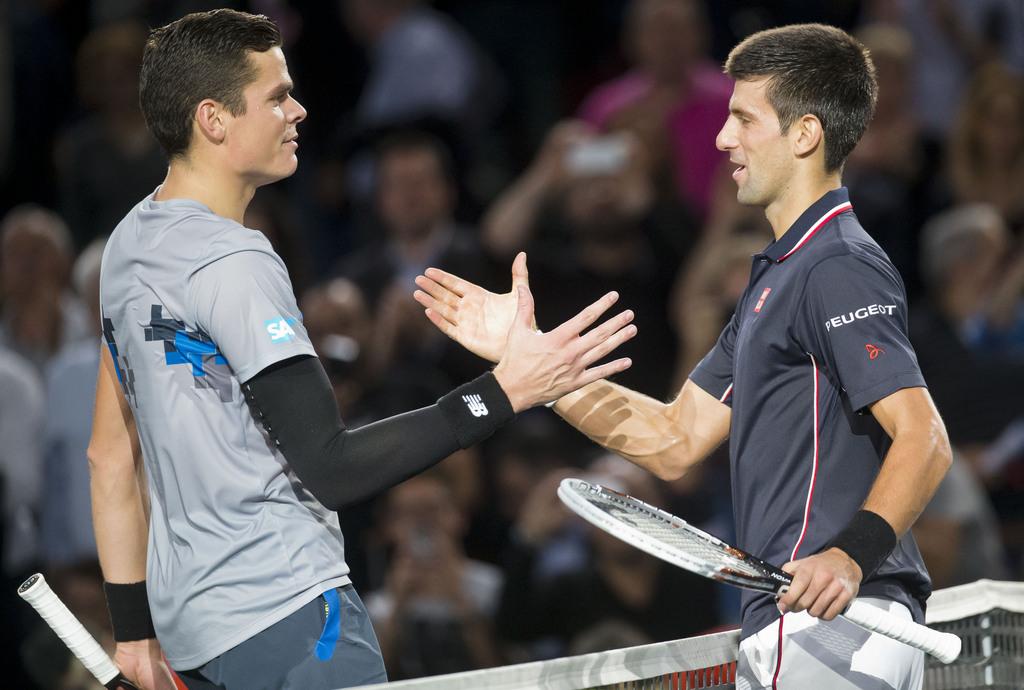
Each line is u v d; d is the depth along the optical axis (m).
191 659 10.04
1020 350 24.80
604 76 32.69
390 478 9.73
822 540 10.27
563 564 20.27
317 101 31.39
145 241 10.09
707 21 30.92
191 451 9.87
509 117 31.91
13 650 22.09
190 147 10.31
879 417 9.97
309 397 9.71
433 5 32.53
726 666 11.00
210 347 9.90
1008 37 30.72
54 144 31.75
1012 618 12.40
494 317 11.30
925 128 30.31
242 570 9.87
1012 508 22.84
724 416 11.77
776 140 10.79
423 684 9.54
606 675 10.36
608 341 10.20
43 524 22.66
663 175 27.52
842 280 10.15
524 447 22.47
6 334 24.98
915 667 10.70
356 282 26.62
